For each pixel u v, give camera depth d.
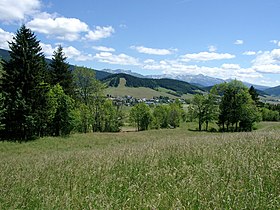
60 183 7.57
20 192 7.03
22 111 44.53
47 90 48.25
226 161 7.34
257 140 10.82
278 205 4.43
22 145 41.50
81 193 6.45
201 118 85.62
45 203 5.82
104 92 74.88
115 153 11.95
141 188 6.07
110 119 77.44
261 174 6.09
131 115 91.12
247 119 78.56
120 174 7.80
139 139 54.34
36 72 46.47
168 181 6.52
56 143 44.69
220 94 84.12
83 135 55.59
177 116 99.12
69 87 63.09
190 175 6.34
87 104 73.12
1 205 5.98
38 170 10.45
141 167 8.31
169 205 4.89
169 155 9.51
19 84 45.28
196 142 12.41
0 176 9.84
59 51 62.72
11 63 45.72
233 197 4.95
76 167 9.66
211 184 5.51
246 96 80.00
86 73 71.88
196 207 4.83
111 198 5.52
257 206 4.48
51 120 50.69
